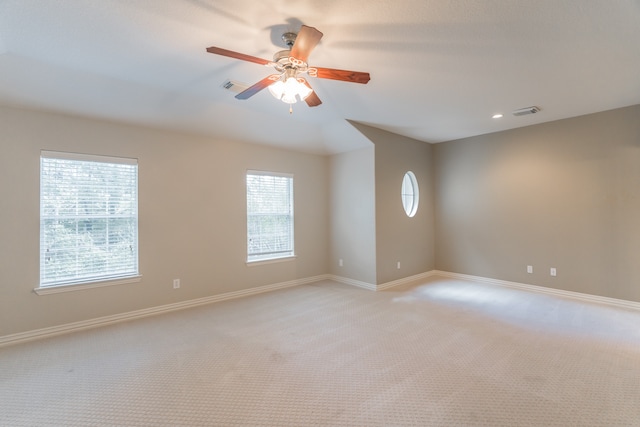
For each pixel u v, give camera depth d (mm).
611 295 3902
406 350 2715
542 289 4473
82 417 1879
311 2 1833
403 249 5152
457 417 1849
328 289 4797
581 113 3998
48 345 2850
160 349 2762
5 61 2502
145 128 3693
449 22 2035
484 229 5070
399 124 4488
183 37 2215
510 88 3150
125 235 3566
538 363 2463
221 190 4305
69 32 2143
